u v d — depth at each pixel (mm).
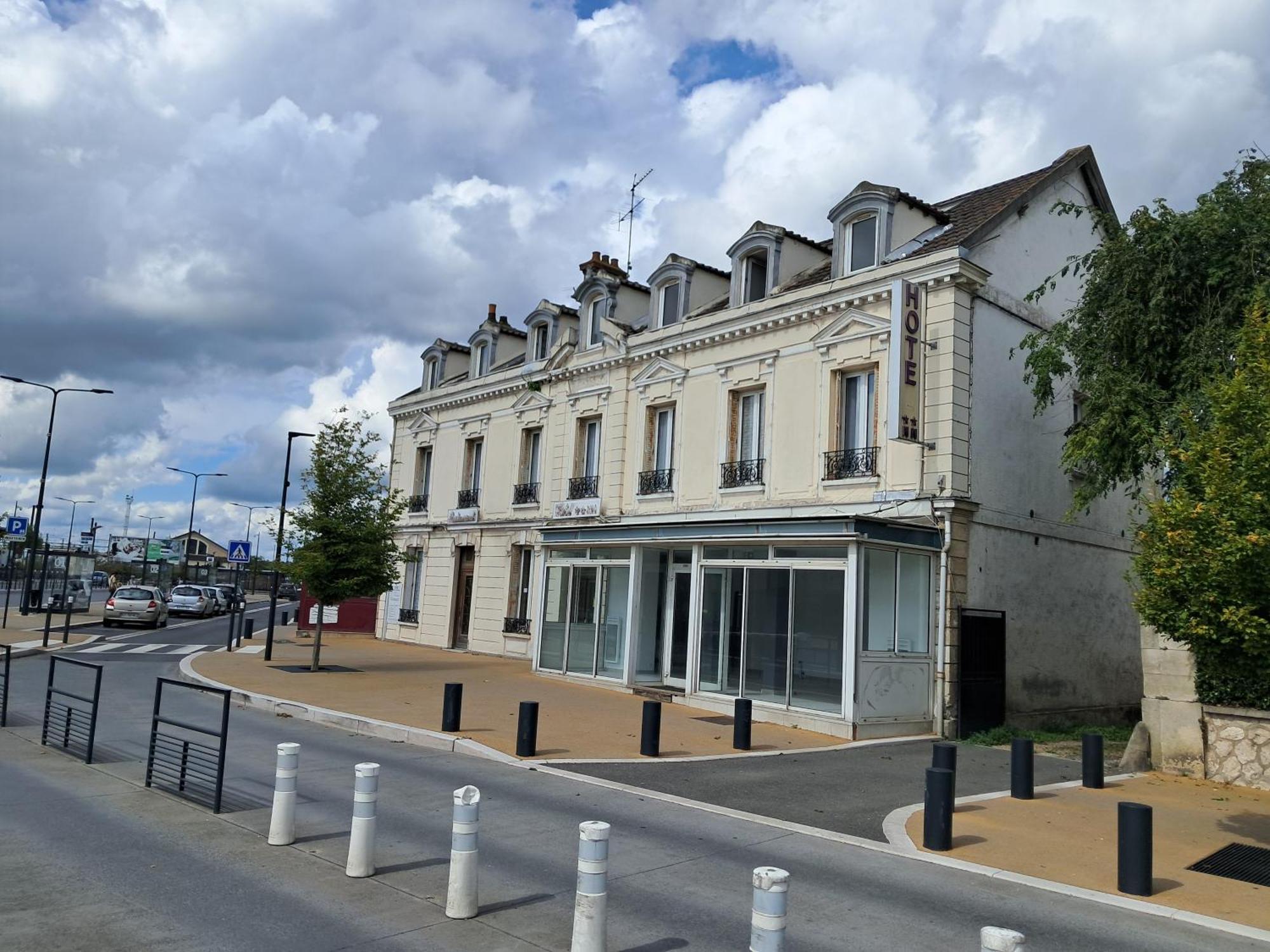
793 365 18312
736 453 19422
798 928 5742
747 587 16281
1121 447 12953
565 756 11359
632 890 6352
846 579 14484
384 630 30609
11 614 35281
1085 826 8805
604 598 19594
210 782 8547
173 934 5215
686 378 20641
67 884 6008
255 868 6492
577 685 19328
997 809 9477
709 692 16734
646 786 9961
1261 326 8211
